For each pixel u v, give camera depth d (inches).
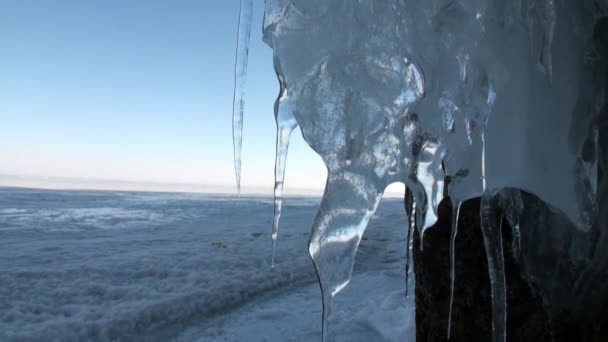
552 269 57.9
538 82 51.5
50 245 346.3
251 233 437.7
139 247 337.1
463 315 72.9
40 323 159.0
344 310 174.2
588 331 55.1
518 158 52.9
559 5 49.9
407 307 153.2
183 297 187.9
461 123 49.7
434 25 49.0
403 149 48.7
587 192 51.4
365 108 48.5
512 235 61.8
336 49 48.9
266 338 146.4
